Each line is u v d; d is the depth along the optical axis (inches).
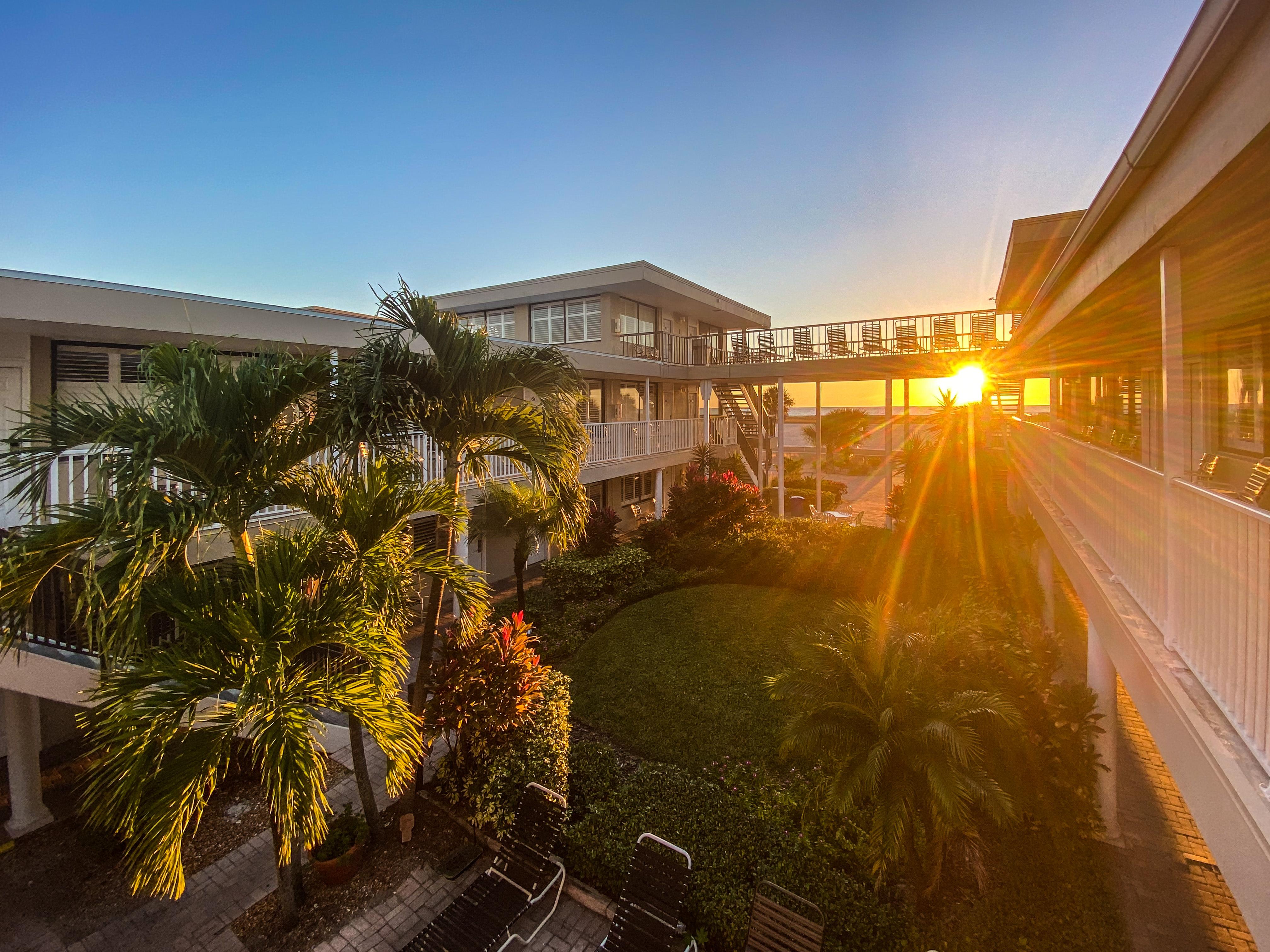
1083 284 228.4
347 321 380.5
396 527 237.9
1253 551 99.0
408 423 243.3
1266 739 94.5
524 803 235.5
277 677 175.3
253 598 187.9
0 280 256.2
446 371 253.8
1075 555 241.9
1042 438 423.5
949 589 453.7
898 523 623.8
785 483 1088.2
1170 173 131.9
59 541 174.2
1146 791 280.5
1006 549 504.4
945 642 236.2
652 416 891.4
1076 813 222.5
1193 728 108.3
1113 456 198.1
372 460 243.0
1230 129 100.3
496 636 283.4
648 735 321.4
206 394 197.5
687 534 637.9
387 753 190.4
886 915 185.6
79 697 220.2
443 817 267.6
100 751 284.7
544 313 847.1
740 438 992.9
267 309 343.9
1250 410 235.9
